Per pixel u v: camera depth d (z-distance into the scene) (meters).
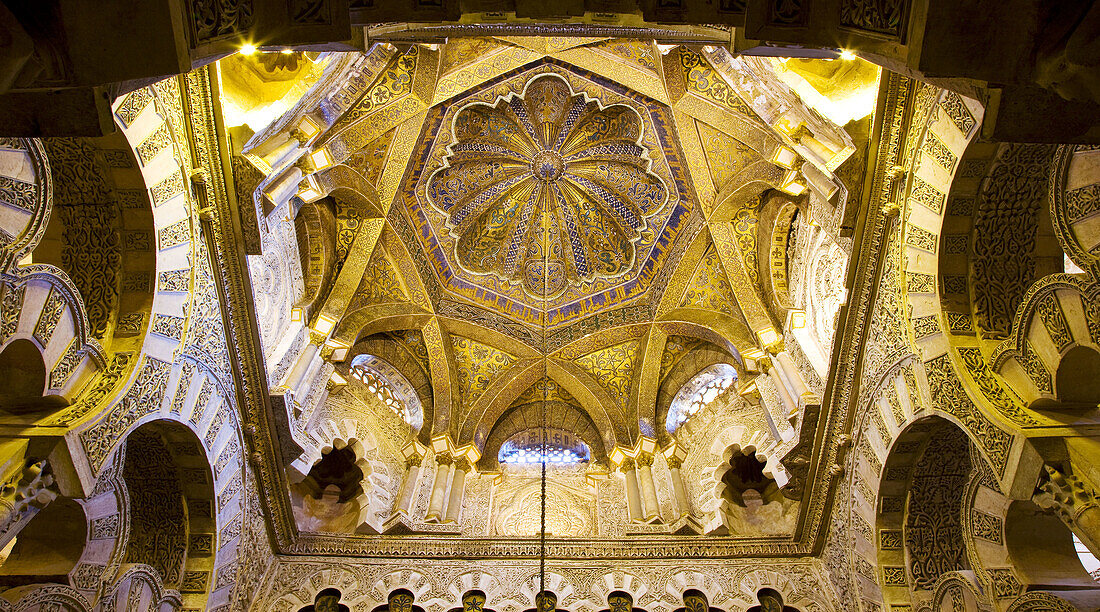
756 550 11.59
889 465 9.70
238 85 10.03
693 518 12.28
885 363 9.55
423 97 12.37
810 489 11.20
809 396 10.73
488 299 15.07
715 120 12.30
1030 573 8.70
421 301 14.25
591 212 15.70
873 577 9.97
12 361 7.20
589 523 12.88
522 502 13.21
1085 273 7.68
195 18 4.61
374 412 13.47
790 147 10.38
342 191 12.60
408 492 12.42
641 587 11.18
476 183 15.17
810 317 11.91
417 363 14.41
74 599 7.88
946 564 9.75
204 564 9.53
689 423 13.90
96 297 8.15
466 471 13.24
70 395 7.52
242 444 10.31
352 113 11.63
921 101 8.74
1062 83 4.58
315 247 13.02
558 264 15.70
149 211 8.20
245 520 10.48
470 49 12.45
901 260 9.23
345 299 12.96
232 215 9.33
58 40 4.33
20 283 6.97
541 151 15.08
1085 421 7.70
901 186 9.17
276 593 10.83
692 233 13.98
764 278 13.01
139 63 4.48
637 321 14.70
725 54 11.16
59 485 6.98
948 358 8.48
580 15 5.17
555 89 14.08
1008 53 4.65
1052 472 7.32
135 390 7.88
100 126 4.64
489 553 11.59
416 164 13.70
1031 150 8.14
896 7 4.79
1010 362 8.34
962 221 8.64
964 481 9.70
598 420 14.37
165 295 8.41
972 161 8.23
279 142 10.01
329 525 12.27
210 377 9.36
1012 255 8.73
